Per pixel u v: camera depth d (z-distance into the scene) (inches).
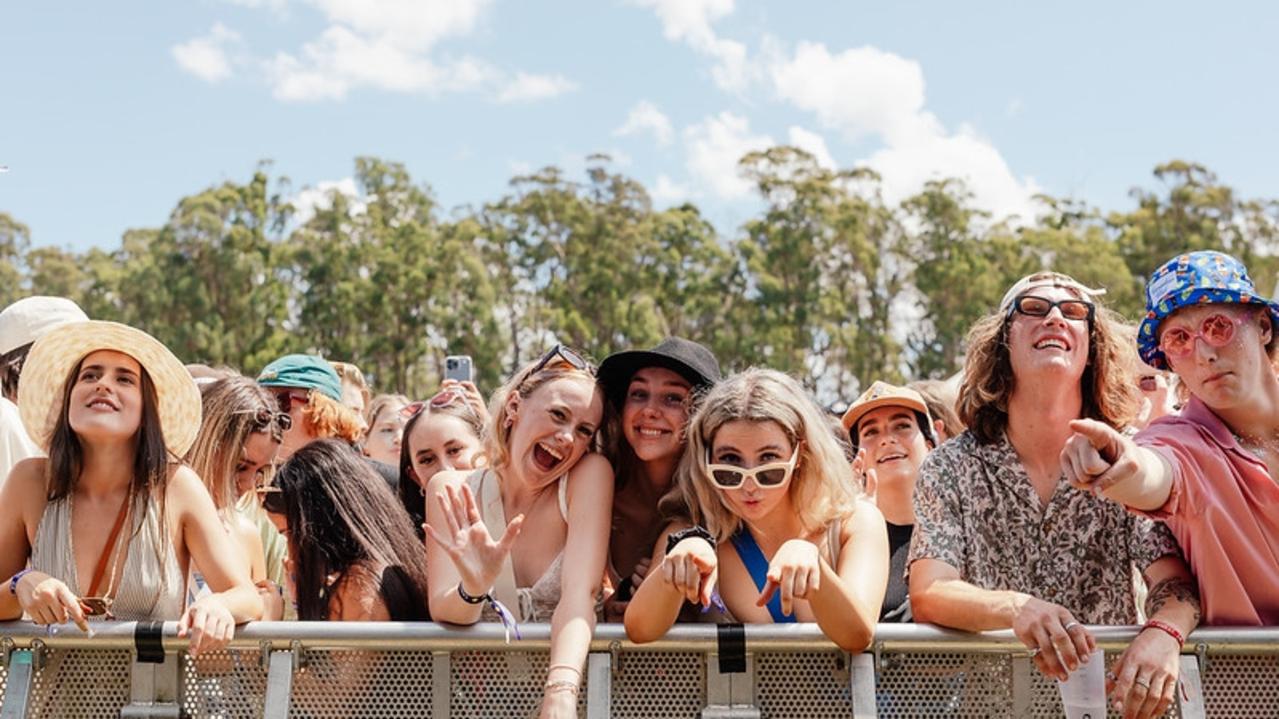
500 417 151.6
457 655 133.5
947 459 148.7
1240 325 135.4
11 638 132.1
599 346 2593.5
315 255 2615.7
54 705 132.2
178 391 145.5
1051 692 132.1
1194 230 2576.3
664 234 2664.9
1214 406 135.9
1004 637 132.0
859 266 2605.8
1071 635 124.6
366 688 133.1
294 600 161.5
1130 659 127.0
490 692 133.1
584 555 141.0
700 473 141.1
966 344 153.8
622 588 150.5
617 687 132.6
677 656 132.9
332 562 156.7
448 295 2544.3
